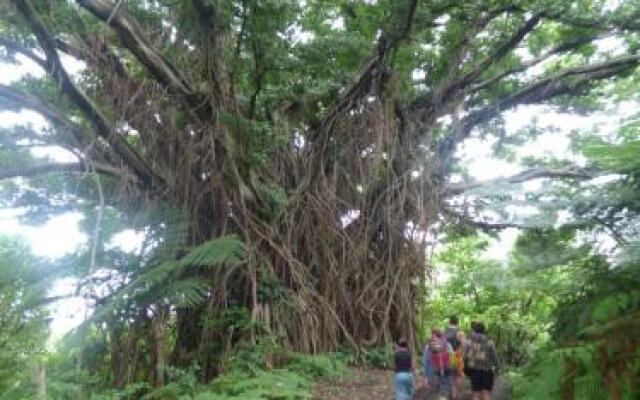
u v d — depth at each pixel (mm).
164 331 10477
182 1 9672
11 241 10609
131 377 10094
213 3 9312
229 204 11273
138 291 9672
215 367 10508
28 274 10219
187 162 11242
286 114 13383
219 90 10461
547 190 7188
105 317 9883
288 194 13008
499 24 14430
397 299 13430
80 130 10375
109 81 10398
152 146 11227
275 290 11602
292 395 8125
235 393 8383
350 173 13812
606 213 5988
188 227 10922
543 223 6684
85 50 9836
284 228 12617
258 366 10039
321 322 12258
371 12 12969
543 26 14961
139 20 10219
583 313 4875
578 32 14586
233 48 10664
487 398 8719
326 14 13586
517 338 14953
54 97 10938
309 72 12875
